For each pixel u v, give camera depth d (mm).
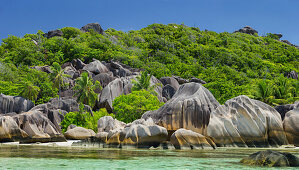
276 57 119000
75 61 72938
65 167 8359
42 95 55406
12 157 10906
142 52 95562
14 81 59656
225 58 99375
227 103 20359
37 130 25281
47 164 8953
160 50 104000
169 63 93688
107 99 51406
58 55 84000
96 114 40281
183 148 16031
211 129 18844
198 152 14016
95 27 115500
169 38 123688
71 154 12305
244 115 19188
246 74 88438
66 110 43969
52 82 56562
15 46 88062
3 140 23359
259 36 161375
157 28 131000
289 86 51375
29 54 79000
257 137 18578
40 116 26562
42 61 81562
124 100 41500
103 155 11938
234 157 11656
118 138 17266
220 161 10250
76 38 96875
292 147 18609
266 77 88000
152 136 16578
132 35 117250
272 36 166000
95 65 67562
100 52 84375
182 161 10180
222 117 19406
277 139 19094
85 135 28344
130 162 9719
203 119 20344
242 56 101938
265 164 9172
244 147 18203
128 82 57250
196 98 21062
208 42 128500
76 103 45000
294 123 19703
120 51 91375
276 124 19484
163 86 62062
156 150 15062
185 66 88688
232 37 138250
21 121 25234
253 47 126938
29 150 14672
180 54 103000
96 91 57500
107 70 68688
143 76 51156
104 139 18047
